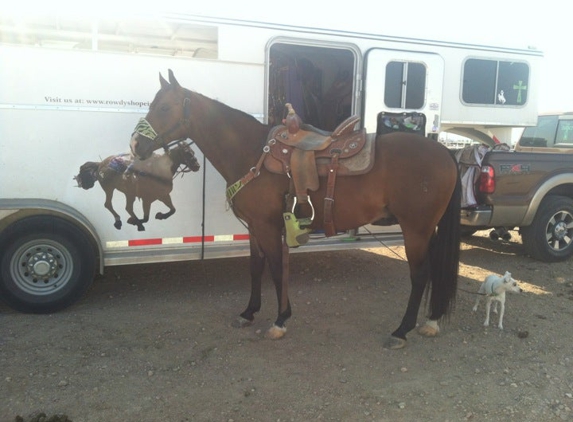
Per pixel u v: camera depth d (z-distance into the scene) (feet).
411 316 12.96
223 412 9.93
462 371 11.75
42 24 15.07
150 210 15.38
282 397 10.51
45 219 14.19
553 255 20.79
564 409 10.27
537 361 12.31
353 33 16.99
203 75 15.42
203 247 16.10
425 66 18.12
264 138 13.30
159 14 14.69
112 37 16.38
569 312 15.61
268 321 14.44
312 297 16.43
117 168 14.87
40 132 14.12
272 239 12.94
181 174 15.52
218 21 15.33
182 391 10.66
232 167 13.32
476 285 18.07
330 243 17.54
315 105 20.88
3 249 13.94
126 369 11.51
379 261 20.88
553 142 30.68
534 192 19.65
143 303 15.70
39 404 10.03
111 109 14.65
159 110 12.89
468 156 19.44
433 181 12.33
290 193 12.39
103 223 15.01
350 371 11.65
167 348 12.62
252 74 15.93
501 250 23.18
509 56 20.03
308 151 12.45
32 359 11.82
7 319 14.19
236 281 17.97
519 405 10.36
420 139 12.83
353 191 12.44
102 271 15.05
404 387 10.99
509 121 20.58
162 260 15.74
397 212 12.58
